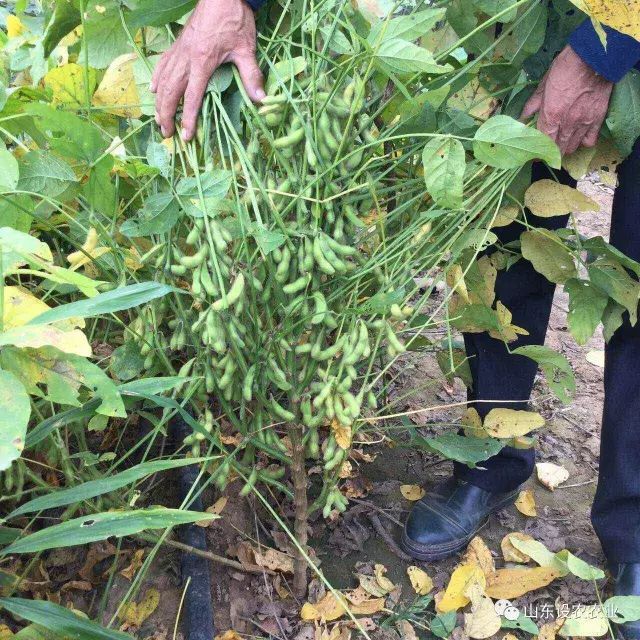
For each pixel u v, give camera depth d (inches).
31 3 68.5
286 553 57.0
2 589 45.1
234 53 37.8
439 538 57.9
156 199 38.0
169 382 36.9
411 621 53.7
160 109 39.6
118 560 55.3
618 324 49.7
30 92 43.6
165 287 30.5
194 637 48.9
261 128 38.4
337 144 39.0
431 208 41.9
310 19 38.6
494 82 45.1
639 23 32.1
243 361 41.7
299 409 46.0
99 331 54.2
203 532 55.6
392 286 42.4
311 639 51.5
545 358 48.2
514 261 50.6
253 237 40.1
